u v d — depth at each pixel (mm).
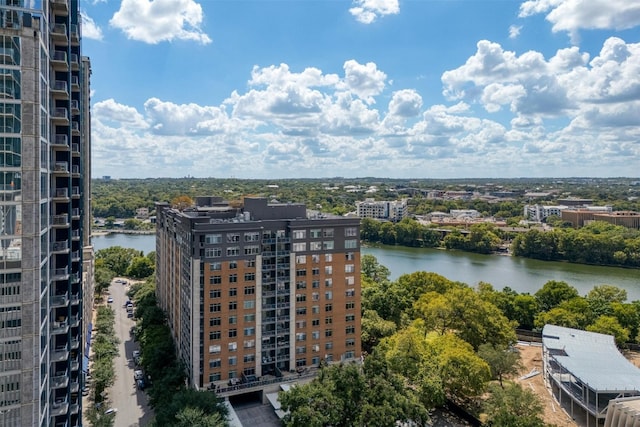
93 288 163500
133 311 169250
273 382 100562
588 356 102688
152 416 94812
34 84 55094
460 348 103500
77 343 77250
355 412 73625
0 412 54562
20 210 54844
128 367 121312
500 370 103062
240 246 100312
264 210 111875
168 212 133000
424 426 77688
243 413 95938
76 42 77375
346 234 112000
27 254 55312
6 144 54062
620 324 132750
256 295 102375
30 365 55812
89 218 155125
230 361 100188
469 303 121500
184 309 106000
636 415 74375
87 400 100812
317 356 109688
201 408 77875
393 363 96875
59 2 69750
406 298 146625
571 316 135000
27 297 55438
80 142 78875
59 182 73250
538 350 130250
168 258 132750
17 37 54188
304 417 71250
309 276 108188
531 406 79375
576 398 92625
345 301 112438
